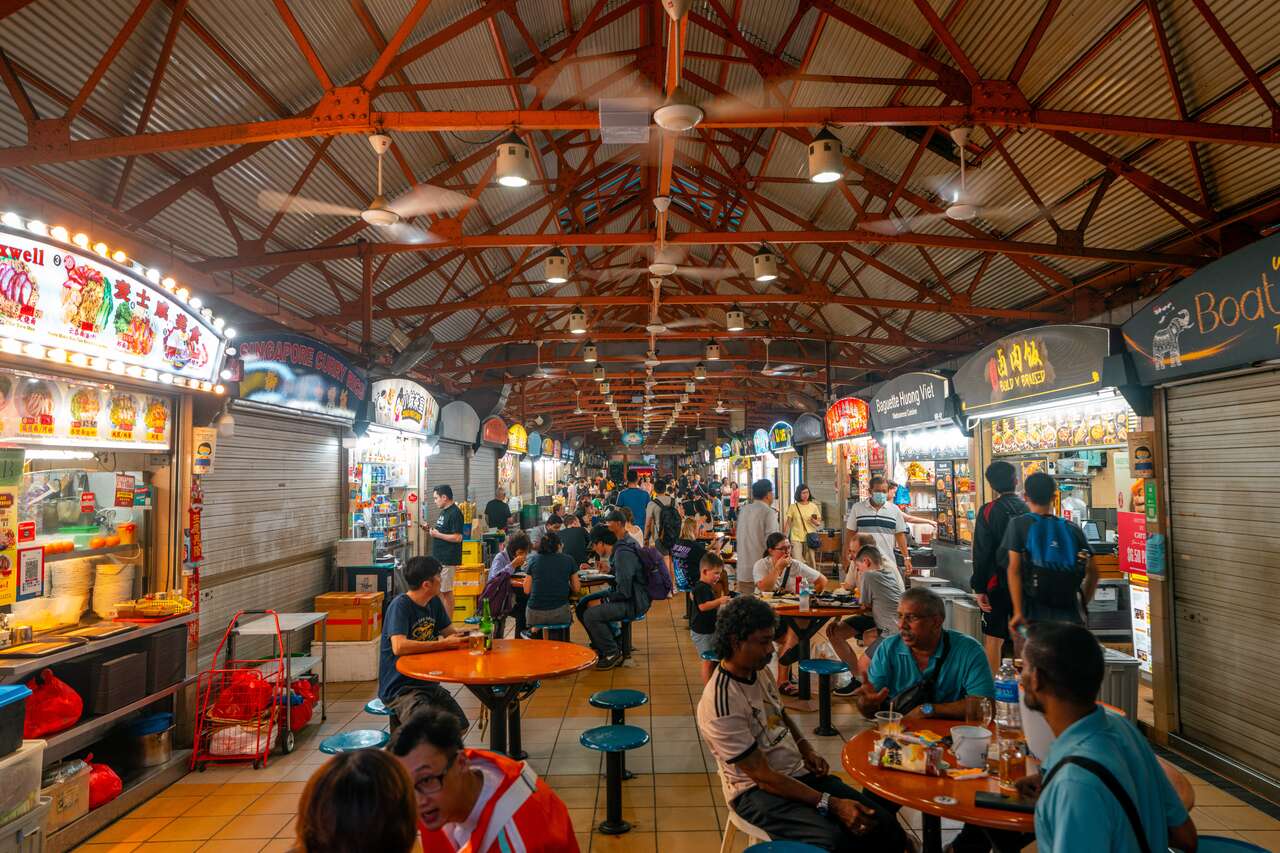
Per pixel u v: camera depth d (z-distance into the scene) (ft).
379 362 28.99
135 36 15.71
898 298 36.37
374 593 24.75
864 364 44.37
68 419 14.08
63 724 13.03
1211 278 14.84
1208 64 16.90
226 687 17.15
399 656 14.24
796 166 30.32
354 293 30.04
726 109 14.93
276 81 19.24
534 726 18.79
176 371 15.87
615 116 14.33
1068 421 25.75
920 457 35.96
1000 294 30.78
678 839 12.81
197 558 17.08
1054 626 6.05
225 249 23.02
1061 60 19.11
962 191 15.98
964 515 32.27
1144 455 17.52
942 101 22.81
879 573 19.06
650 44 25.54
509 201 31.65
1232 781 14.97
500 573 22.41
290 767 16.37
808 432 50.80
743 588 25.81
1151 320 16.71
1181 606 16.89
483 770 6.70
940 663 10.52
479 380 50.01
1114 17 17.22
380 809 4.53
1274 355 13.47
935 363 40.04
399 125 14.83
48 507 14.80
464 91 24.47
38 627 14.29
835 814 9.02
